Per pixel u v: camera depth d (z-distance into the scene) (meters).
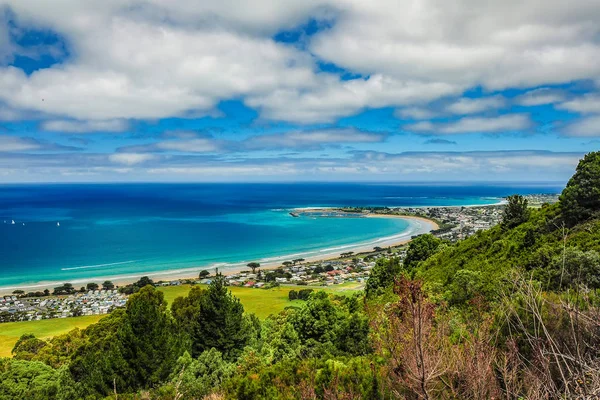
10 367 25.67
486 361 5.42
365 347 16.59
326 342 20.95
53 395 22.80
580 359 4.41
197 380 19.08
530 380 5.12
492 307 7.56
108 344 31.36
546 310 6.61
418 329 4.80
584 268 15.90
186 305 41.81
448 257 42.03
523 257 29.95
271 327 35.75
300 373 10.78
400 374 5.58
